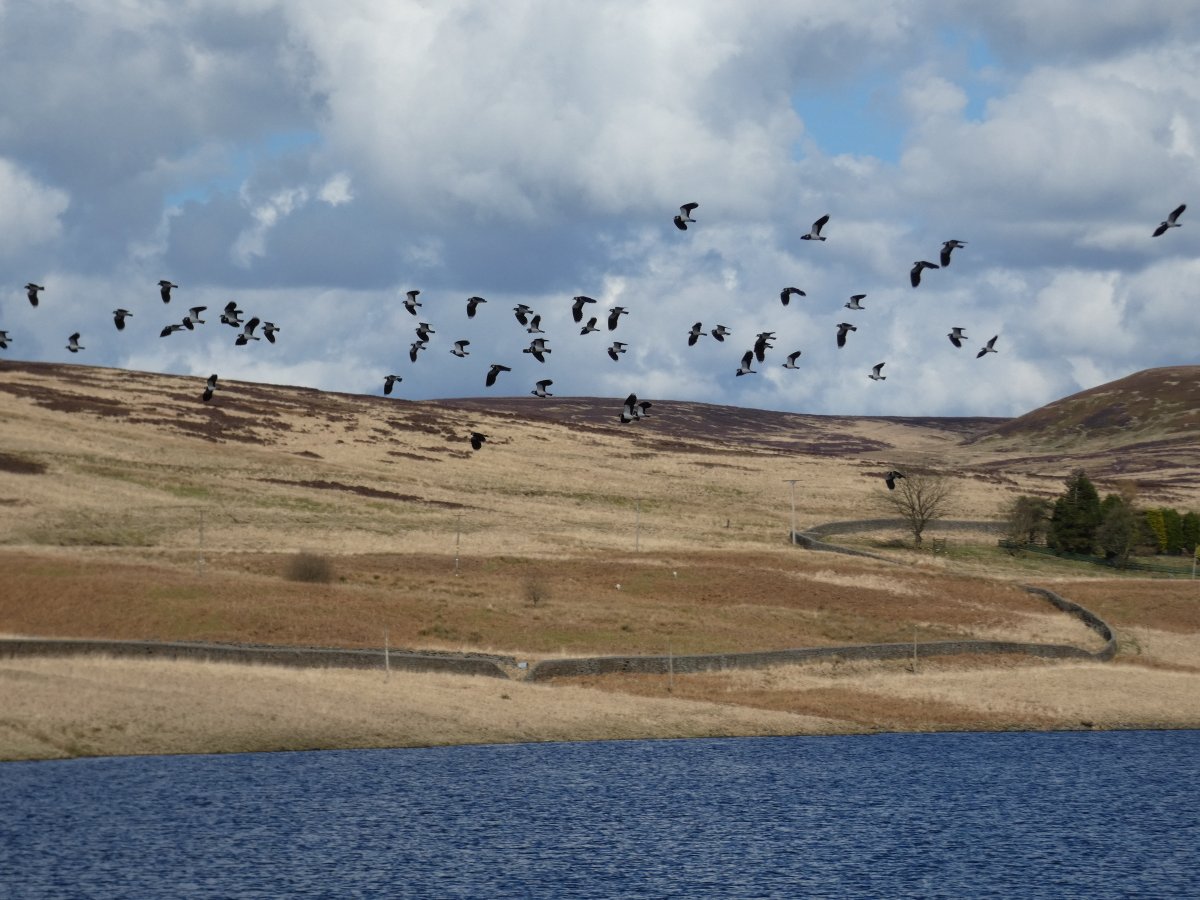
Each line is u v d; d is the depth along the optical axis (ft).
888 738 283.59
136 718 244.83
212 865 173.68
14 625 306.55
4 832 185.26
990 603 413.39
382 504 514.27
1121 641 385.91
